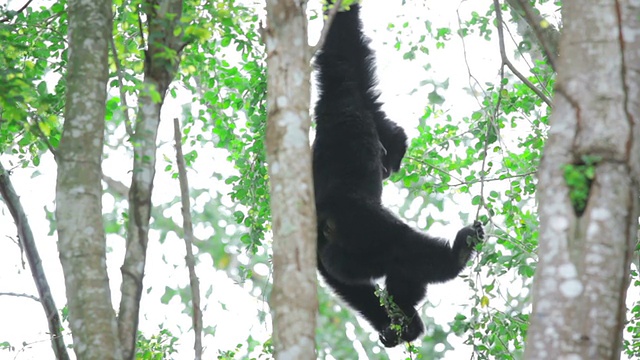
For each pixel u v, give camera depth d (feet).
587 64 27.78
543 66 53.42
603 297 25.45
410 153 54.39
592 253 25.81
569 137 27.12
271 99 31.53
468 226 43.93
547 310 25.63
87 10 36.96
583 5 28.55
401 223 45.91
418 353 48.32
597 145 26.73
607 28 28.09
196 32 36.22
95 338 32.07
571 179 26.40
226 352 50.72
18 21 47.44
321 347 89.30
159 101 34.94
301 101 31.37
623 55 27.78
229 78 53.93
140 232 35.65
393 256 46.01
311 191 30.55
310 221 30.12
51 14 50.78
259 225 48.91
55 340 39.68
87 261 33.14
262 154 48.96
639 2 28.53
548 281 25.95
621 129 26.91
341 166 45.96
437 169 52.19
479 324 44.37
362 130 46.16
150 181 36.32
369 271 46.60
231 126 53.72
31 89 36.60
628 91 27.43
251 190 49.19
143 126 36.86
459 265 44.37
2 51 40.06
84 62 36.01
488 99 49.73
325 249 46.39
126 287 34.76
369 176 46.09
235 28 48.62
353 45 47.09
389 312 45.60
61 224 33.81
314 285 29.30
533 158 51.42
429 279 45.60
